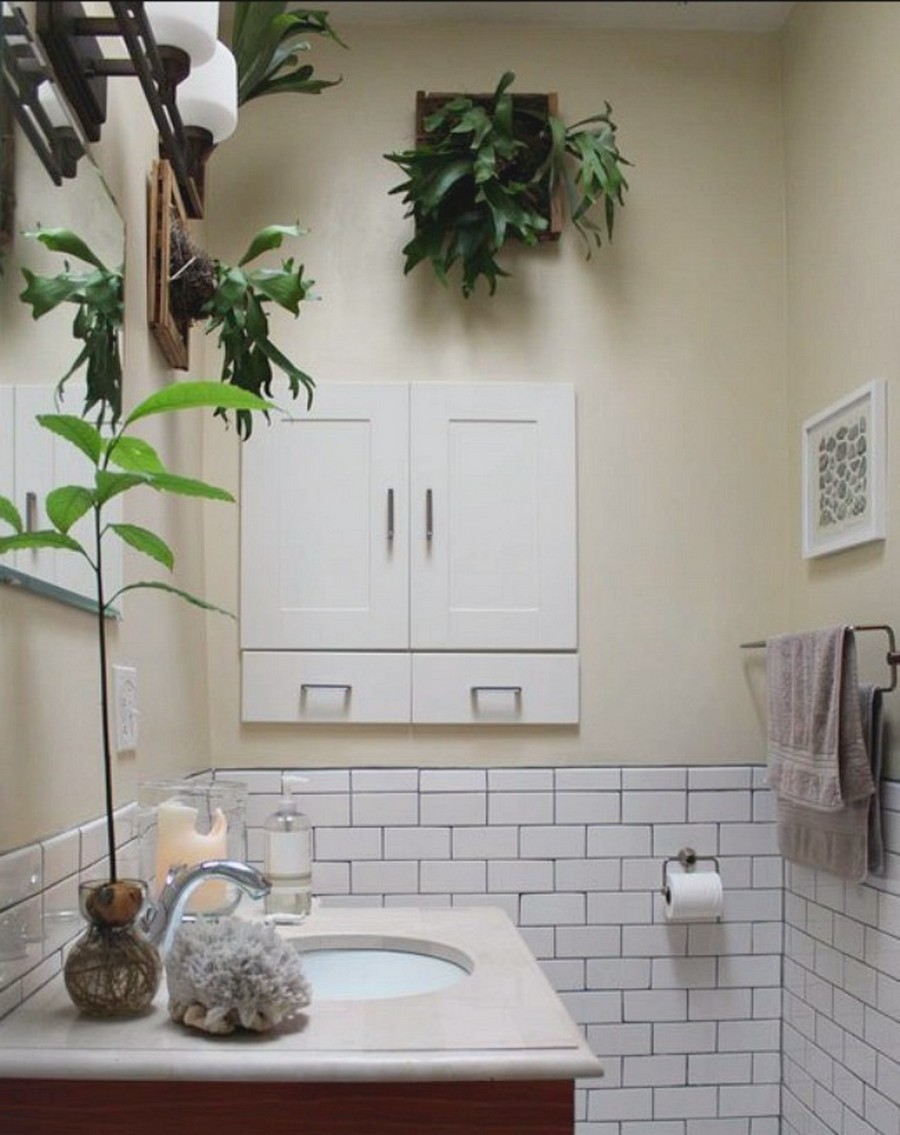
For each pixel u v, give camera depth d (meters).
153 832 1.58
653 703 2.42
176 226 1.87
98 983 1.11
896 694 1.94
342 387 2.44
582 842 2.38
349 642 2.38
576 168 2.52
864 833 1.93
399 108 2.52
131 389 1.68
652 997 2.36
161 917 1.25
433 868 2.36
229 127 1.88
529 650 2.40
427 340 2.47
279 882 1.74
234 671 2.37
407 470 2.43
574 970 2.36
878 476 2.01
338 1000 1.23
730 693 2.43
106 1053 1.03
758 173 2.54
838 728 1.92
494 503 2.43
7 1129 1.02
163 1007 1.16
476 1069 1.03
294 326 2.46
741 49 2.55
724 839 2.40
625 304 2.51
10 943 1.12
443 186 2.37
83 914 1.14
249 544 2.39
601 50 2.55
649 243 2.53
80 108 1.37
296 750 2.37
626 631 2.43
